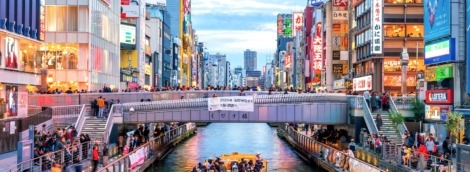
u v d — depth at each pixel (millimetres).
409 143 40781
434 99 52406
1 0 47062
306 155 60219
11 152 40719
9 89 51375
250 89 71312
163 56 149250
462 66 50250
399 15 80875
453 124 40656
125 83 99188
